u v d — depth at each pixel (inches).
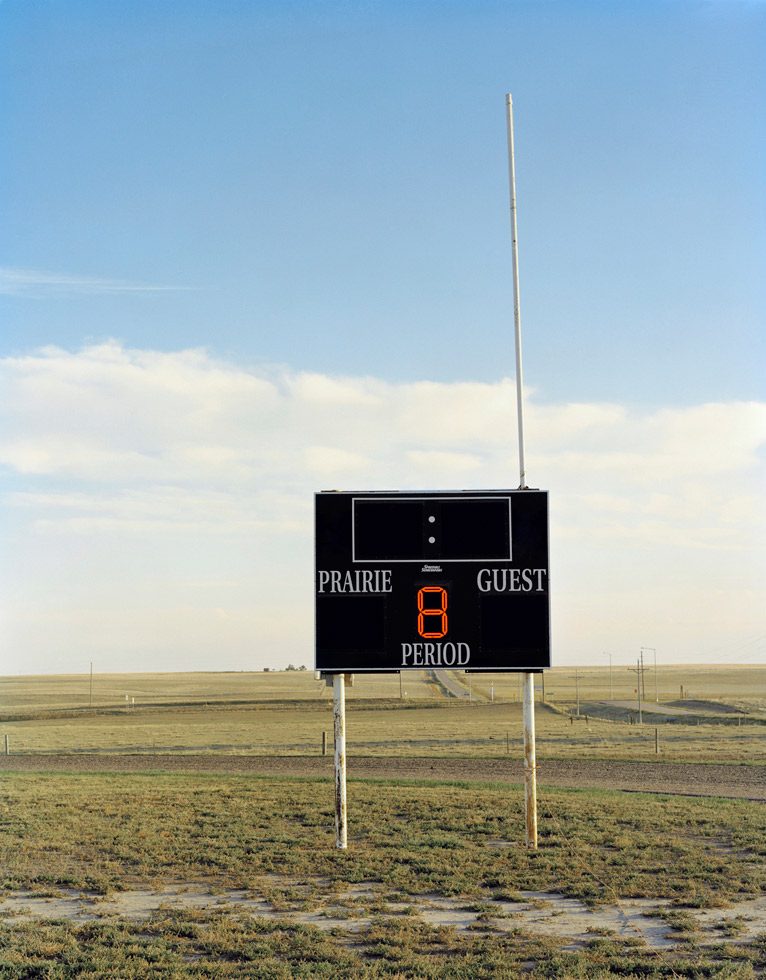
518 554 915.4
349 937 682.8
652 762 1884.8
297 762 1925.4
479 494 918.4
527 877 840.3
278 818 1143.6
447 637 910.4
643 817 1130.0
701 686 7623.0
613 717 4084.6
